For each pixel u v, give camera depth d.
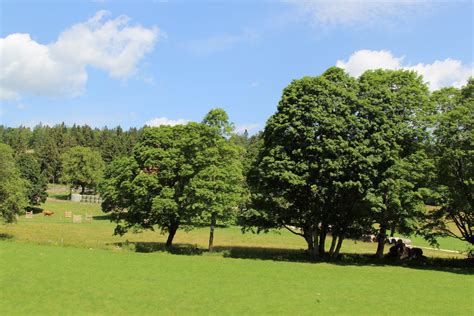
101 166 145.12
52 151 170.38
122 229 50.34
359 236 46.31
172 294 23.80
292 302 23.20
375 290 28.00
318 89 41.78
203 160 45.59
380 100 42.25
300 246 61.84
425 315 21.73
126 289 24.48
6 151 58.06
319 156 40.56
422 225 45.69
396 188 39.94
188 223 46.53
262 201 44.91
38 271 28.62
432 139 43.00
